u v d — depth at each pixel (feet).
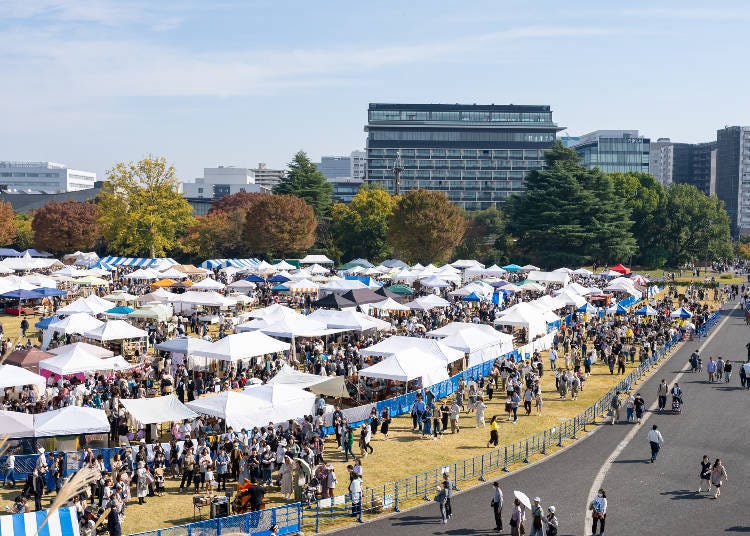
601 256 395.75
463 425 116.78
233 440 90.79
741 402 132.26
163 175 358.02
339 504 78.69
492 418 112.78
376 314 201.67
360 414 112.88
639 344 181.16
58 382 118.42
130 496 80.79
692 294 289.12
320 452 94.02
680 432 113.29
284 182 470.39
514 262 411.54
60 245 402.93
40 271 296.92
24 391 108.37
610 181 413.39
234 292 223.10
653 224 447.01
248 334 128.06
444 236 371.35
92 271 244.22
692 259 448.24
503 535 74.33
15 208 559.38
